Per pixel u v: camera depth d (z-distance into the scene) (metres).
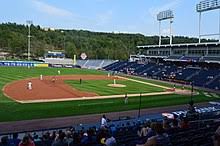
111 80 83.81
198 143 14.40
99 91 61.12
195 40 177.12
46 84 69.25
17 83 68.69
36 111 40.41
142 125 21.59
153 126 9.93
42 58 150.25
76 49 182.88
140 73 107.81
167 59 109.88
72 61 146.88
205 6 96.38
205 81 83.31
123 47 197.25
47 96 52.62
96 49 187.25
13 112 39.25
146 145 7.64
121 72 115.25
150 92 63.44
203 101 53.94
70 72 105.12
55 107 43.50
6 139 17.95
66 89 62.16
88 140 16.72
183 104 49.94
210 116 26.58
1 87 60.91
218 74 85.88
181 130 16.48
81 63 144.62
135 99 53.25
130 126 24.69
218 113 30.66
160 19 119.06
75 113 40.25
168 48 114.19
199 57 97.19
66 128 28.02
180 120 19.72
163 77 95.69
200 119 22.95
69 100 49.62
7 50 175.25
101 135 17.25
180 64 107.56
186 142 14.16
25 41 178.62
